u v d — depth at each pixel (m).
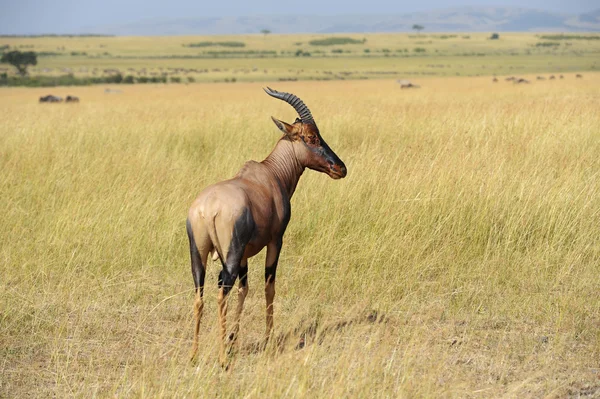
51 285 30.12
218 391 20.80
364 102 100.56
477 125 57.62
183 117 74.44
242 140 58.53
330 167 26.09
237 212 22.05
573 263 32.41
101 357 23.91
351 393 20.52
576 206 36.19
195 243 22.45
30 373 22.70
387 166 42.97
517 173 40.25
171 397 20.41
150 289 30.20
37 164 46.94
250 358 23.66
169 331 26.11
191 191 40.62
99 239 33.97
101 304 28.52
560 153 47.00
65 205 38.72
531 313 27.67
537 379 22.19
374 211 35.94
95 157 49.47
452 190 37.25
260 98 142.12
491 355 23.97
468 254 33.62
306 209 36.56
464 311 28.06
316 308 28.22
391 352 23.83
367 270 31.36
